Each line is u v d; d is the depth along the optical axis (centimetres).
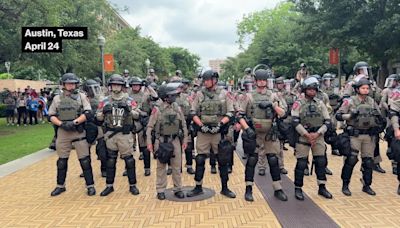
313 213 543
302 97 608
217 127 618
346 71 3244
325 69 3275
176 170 639
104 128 662
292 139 605
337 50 2417
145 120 777
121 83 647
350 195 622
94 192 669
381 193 630
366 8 1925
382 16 1930
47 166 923
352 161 613
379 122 615
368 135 616
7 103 2038
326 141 627
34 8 1622
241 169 840
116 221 533
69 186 733
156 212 566
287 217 529
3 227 525
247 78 828
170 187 709
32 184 754
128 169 664
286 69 3178
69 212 579
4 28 1639
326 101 802
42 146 1251
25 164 946
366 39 1953
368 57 2350
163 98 621
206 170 838
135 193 662
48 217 559
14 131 1709
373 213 536
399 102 611
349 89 716
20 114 1997
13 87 4072
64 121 649
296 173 611
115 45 3722
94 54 2545
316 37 2250
